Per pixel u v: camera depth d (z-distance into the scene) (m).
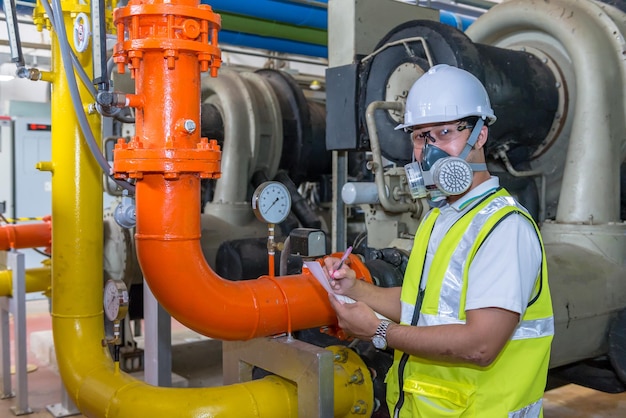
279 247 2.04
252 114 4.32
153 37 1.65
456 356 1.40
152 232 1.69
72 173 2.65
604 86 2.90
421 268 1.62
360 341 2.44
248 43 5.19
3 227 3.81
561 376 3.20
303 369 1.80
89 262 2.67
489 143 2.93
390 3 3.50
